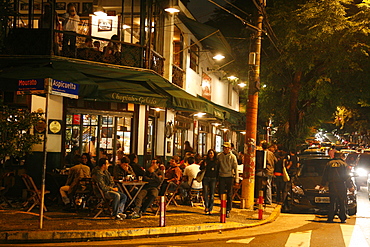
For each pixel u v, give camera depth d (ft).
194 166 49.67
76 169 42.39
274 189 68.49
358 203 61.31
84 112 54.70
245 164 50.37
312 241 33.78
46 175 47.34
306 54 67.31
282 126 87.10
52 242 31.40
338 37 64.75
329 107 88.33
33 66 48.47
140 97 48.67
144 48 56.59
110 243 31.53
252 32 50.52
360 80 73.67
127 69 54.75
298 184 51.55
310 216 49.52
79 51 52.37
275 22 68.13
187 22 70.69
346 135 249.75
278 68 73.82
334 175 44.45
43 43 50.75
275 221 45.11
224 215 39.86
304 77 76.69
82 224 35.17
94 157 55.62
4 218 36.19
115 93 47.01
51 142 52.01
